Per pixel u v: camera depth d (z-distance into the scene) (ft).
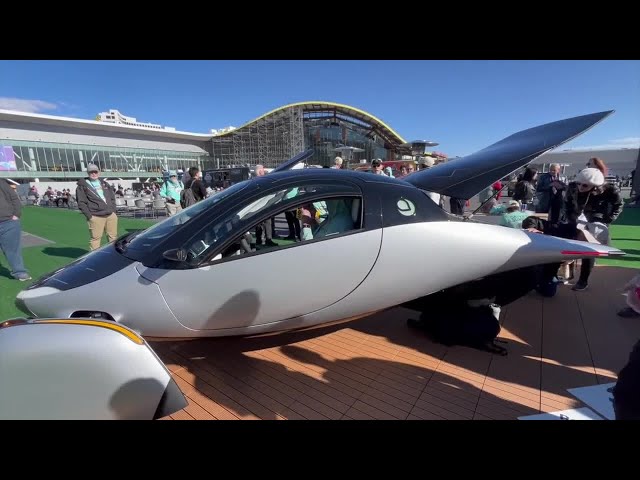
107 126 131.85
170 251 6.39
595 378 7.58
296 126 148.66
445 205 11.51
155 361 5.48
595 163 12.98
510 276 8.66
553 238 9.02
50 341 4.98
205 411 6.58
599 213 12.76
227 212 6.98
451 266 7.99
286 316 7.11
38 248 21.93
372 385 7.39
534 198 22.27
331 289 7.16
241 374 7.81
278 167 10.80
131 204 50.42
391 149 158.81
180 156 158.92
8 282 14.78
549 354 8.64
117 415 5.29
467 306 8.98
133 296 6.31
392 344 9.20
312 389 7.27
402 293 7.91
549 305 11.66
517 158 9.32
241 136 166.40
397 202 7.73
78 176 120.06
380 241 7.32
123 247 7.50
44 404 5.00
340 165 18.75
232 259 6.56
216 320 6.62
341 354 8.68
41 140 116.26
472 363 8.27
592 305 11.61
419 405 6.73
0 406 4.89
